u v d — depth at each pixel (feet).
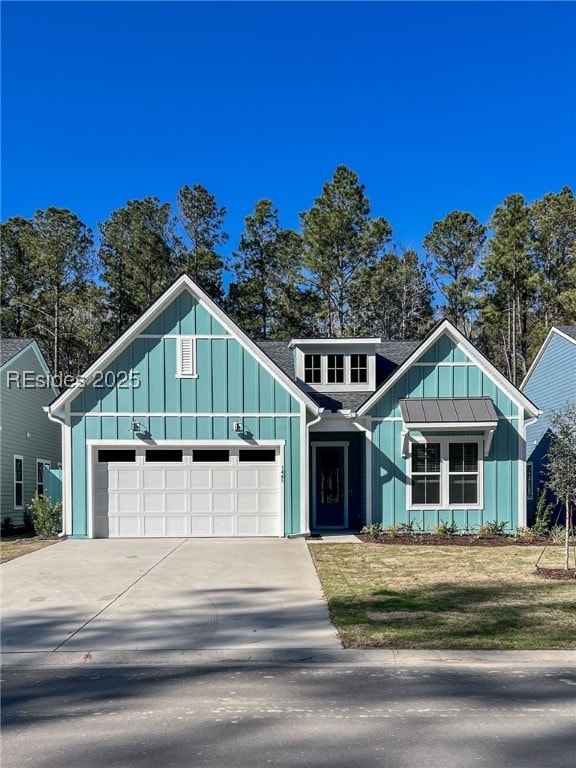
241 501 55.72
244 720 17.65
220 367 56.08
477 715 17.95
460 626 26.73
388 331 142.92
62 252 130.31
